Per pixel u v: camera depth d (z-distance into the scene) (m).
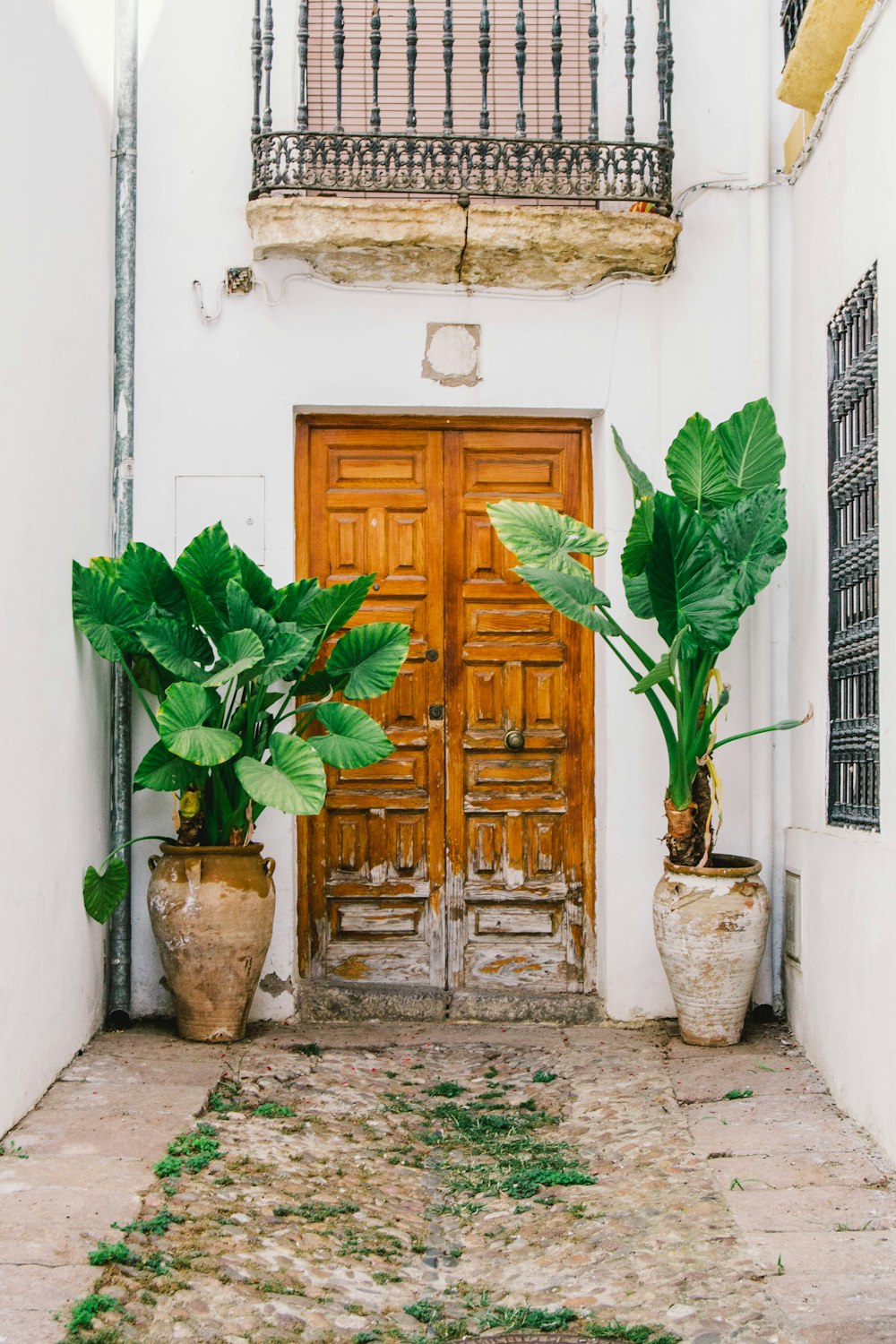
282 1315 3.13
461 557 6.01
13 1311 2.90
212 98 5.84
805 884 5.30
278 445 5.80
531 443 6.02
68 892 4.96
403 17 6.05
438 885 5.98
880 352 4.38
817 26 4.90
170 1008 5.68
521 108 5.68
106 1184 3.68
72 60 5.10
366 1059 5.34
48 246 4.76
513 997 5.89
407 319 5.85
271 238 5.63
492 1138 4.56
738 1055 5.27
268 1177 3.96
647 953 5.80
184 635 5.15
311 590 5.36
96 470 5.46
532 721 6.02
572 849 6.00
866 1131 4.28
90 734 5.30
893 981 4.00
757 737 5.76
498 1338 3.08
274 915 5.64
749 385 5.85
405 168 5.68
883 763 4.30
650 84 5.98
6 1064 4.14
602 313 5.90
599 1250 3.53
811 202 5.46
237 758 5.20
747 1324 3.01
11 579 4.28
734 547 5.18
